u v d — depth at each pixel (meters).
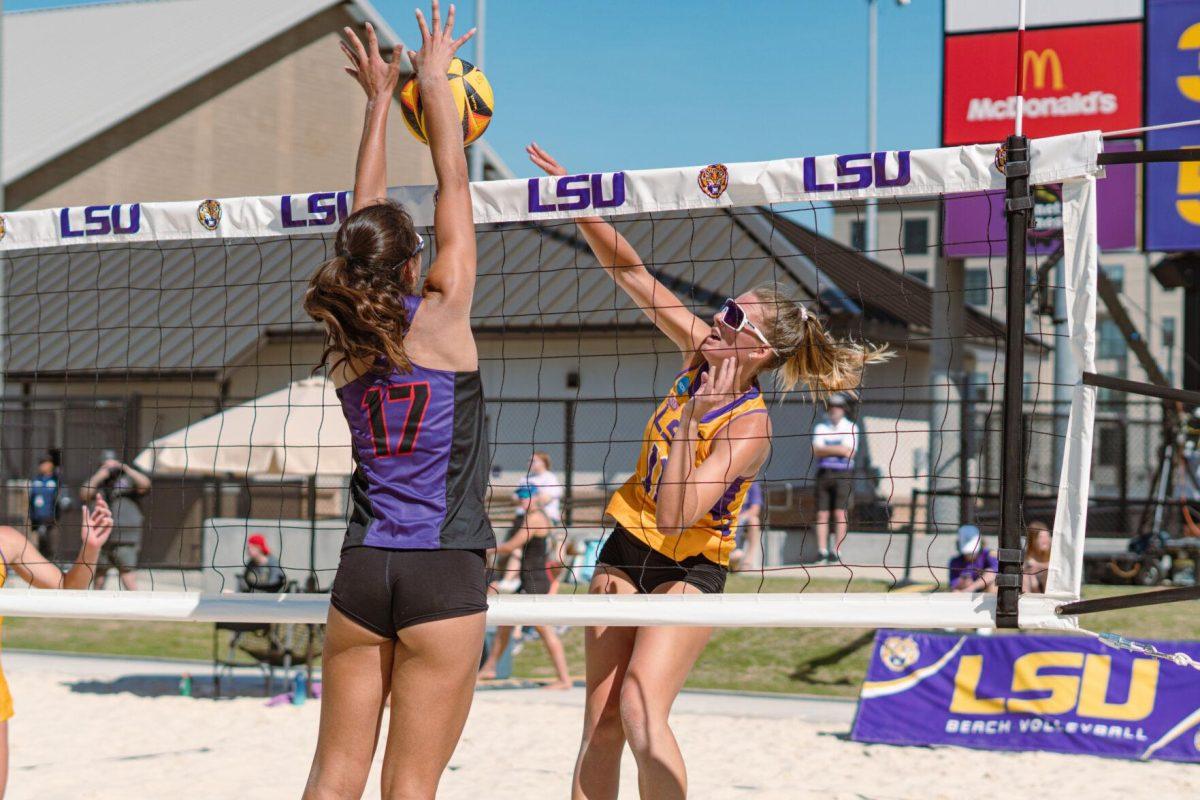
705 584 3.42
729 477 3.24
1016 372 3.22
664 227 15.77
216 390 16.52
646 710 3.20
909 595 3.28
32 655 9.82
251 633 8.09
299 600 3.61
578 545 12.84
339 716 2.77
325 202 3.85
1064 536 3.24
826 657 9.27
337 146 23.52
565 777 5.81
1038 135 12.56
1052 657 6.55
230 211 3.94
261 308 16.62
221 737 6.89
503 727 7.06
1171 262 12.34
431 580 2.70
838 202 3.60
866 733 6.66
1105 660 6.45
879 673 6.86
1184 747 6.12
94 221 4.09
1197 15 12.04
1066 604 3.19
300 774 5.92
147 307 17.27
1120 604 3.14
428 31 3.09
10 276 18.19
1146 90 12.19
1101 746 6.24
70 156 20.34
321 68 23.28
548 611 3.35
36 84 22.52
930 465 13.84
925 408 15.23
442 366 2.79
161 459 10.12
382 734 6.72
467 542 2.75
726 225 15.61
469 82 3.54
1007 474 3.22
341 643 2.76
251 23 23.00
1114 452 15.95
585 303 15.30
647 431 3.56
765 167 3.50
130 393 16.30
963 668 6.70
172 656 9.91
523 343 15.60
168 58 22.27
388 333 2.71
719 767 6.09
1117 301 13.05
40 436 16.14
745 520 13.52
